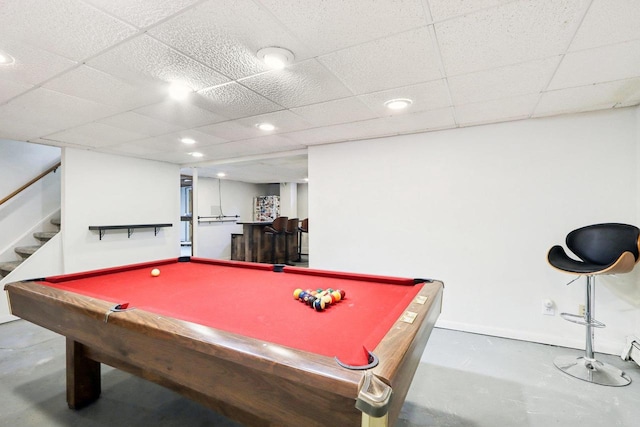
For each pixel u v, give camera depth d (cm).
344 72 184
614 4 123
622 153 245
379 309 149
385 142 337
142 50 158
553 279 267
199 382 106
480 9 127
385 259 337
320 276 222
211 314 141
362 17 132
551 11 128
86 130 306
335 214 365
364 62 172
